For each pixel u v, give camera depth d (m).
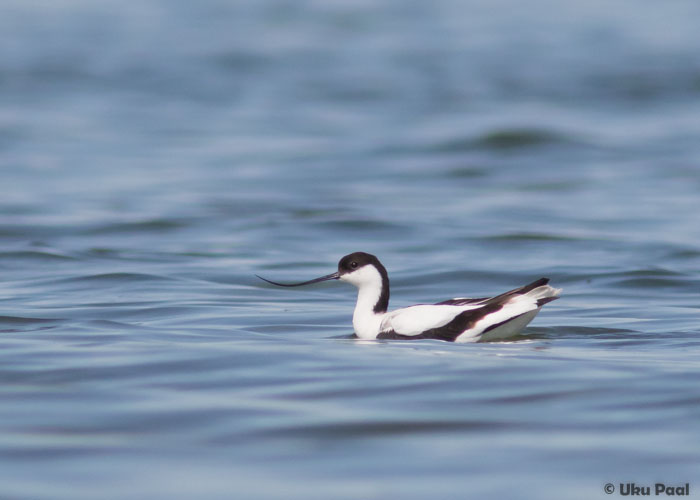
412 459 7.27
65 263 20.33
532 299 12.43
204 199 31.22
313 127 54.06
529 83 73.25
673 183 35.03
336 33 104.31
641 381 9.38
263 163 41.34
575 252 22.09
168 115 59.41
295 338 12.65
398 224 26.33
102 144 46.97
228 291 17.09
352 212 28.52
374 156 43.81
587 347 11.73
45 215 27.53
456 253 22.22
